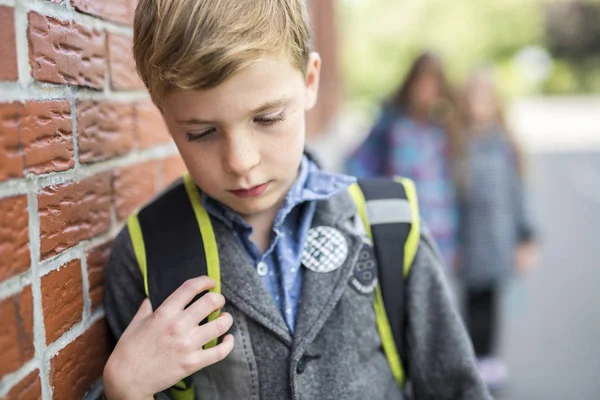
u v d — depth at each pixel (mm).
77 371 874
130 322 920
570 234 6773
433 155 2920
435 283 1023
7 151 693
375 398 950
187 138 825
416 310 1007
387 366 997
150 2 809
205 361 834
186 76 750
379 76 25016
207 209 944
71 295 858
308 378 904
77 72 889
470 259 2910
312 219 968
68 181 855
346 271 942
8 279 690
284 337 900
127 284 952
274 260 947
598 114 25234
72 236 865
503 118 2957
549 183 11086
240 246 934
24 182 729
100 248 970
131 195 1105
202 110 774
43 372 770
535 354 3346
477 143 2918
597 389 2936
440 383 1033
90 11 942
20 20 730
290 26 816
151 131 1217
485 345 3051
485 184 2895
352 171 3092
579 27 28109
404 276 1005
